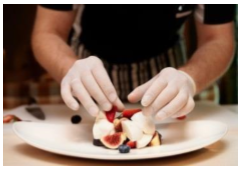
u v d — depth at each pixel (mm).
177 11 1060
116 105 720
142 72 1154
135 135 668
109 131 688
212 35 1069
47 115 998
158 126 782
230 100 1551
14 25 1380
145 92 714
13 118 934
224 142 738
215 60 985
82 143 701
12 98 1433
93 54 1146
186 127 755
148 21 1065
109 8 1056
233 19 1092
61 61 933
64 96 729
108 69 1152
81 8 1104
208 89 1409
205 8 1056
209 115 993
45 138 703
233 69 1499
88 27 1111
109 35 1102
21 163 627
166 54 1158
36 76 1444
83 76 731
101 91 717
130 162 628
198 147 630
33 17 1377
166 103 692
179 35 1216
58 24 1052
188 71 915
